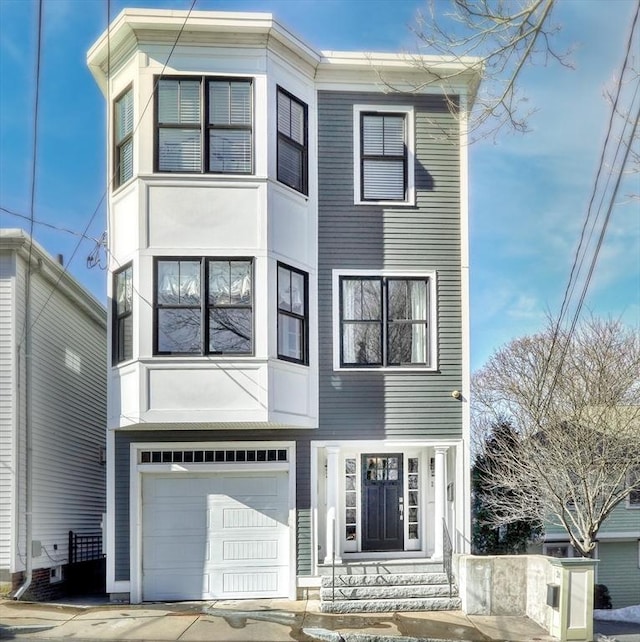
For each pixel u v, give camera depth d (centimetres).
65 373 1458
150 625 943
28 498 1203
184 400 1100
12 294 1209
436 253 1267
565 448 1559
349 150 1269
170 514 1180
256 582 1173
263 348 1118
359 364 1234
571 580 934
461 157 1287
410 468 1275
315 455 1201
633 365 1686
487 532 1730
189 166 1151
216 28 1162
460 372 1247
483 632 944
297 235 1205
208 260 1132
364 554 1230
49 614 1009
